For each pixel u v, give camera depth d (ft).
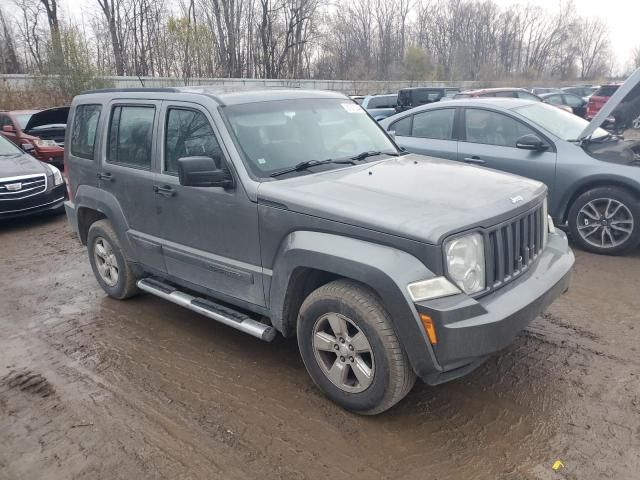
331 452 9.61
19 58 101.35
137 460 9.59
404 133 24.39
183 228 13.19
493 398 10.97
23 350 14.05
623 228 18.76
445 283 9.03
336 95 15.38
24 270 20.86
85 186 16.66
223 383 12.01
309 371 11.21
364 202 10.12
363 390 10.19
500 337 9.28
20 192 27.27
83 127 16.80
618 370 11.76
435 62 181.47
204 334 14.53
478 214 9.67
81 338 14.58
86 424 10.69
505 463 9.12
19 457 9.84
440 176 11.83
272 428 10.32
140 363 13.07
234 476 9.11
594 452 9.26
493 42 203.31
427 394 11.22
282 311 11.22
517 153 20.65
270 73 119.55
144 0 94.38
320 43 130.62
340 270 9.71
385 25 164.86
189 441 10.04
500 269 9.97
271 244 11.09
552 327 13.87
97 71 71.82
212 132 12.28
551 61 224.53
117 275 16.58
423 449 9.57
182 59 88.89
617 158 18.86
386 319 9.55
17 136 41.47
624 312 14.61
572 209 19.69
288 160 12.23
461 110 22.53
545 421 10.16
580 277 17.26
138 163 14.44
